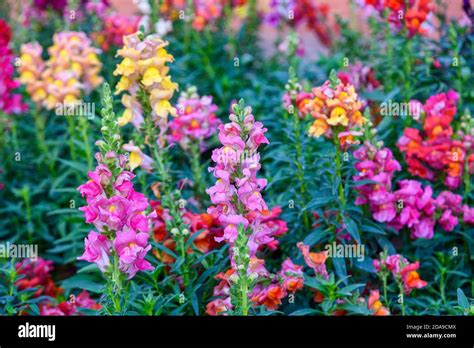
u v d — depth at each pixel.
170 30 2.45
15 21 2.45
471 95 2.02
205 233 1.67
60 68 2.06
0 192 2.09
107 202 1.46
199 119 1.88
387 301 1.70
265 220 1.69
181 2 2.52
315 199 1.70
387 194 1.73
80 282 1.79
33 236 2.03
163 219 1.67
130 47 1.67
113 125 1.47
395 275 1.65
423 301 1.77
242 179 1.52
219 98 2.38
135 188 1.91
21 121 2.25
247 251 1.49
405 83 2.00
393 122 1.98
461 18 2.07
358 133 1.66
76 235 1.92
